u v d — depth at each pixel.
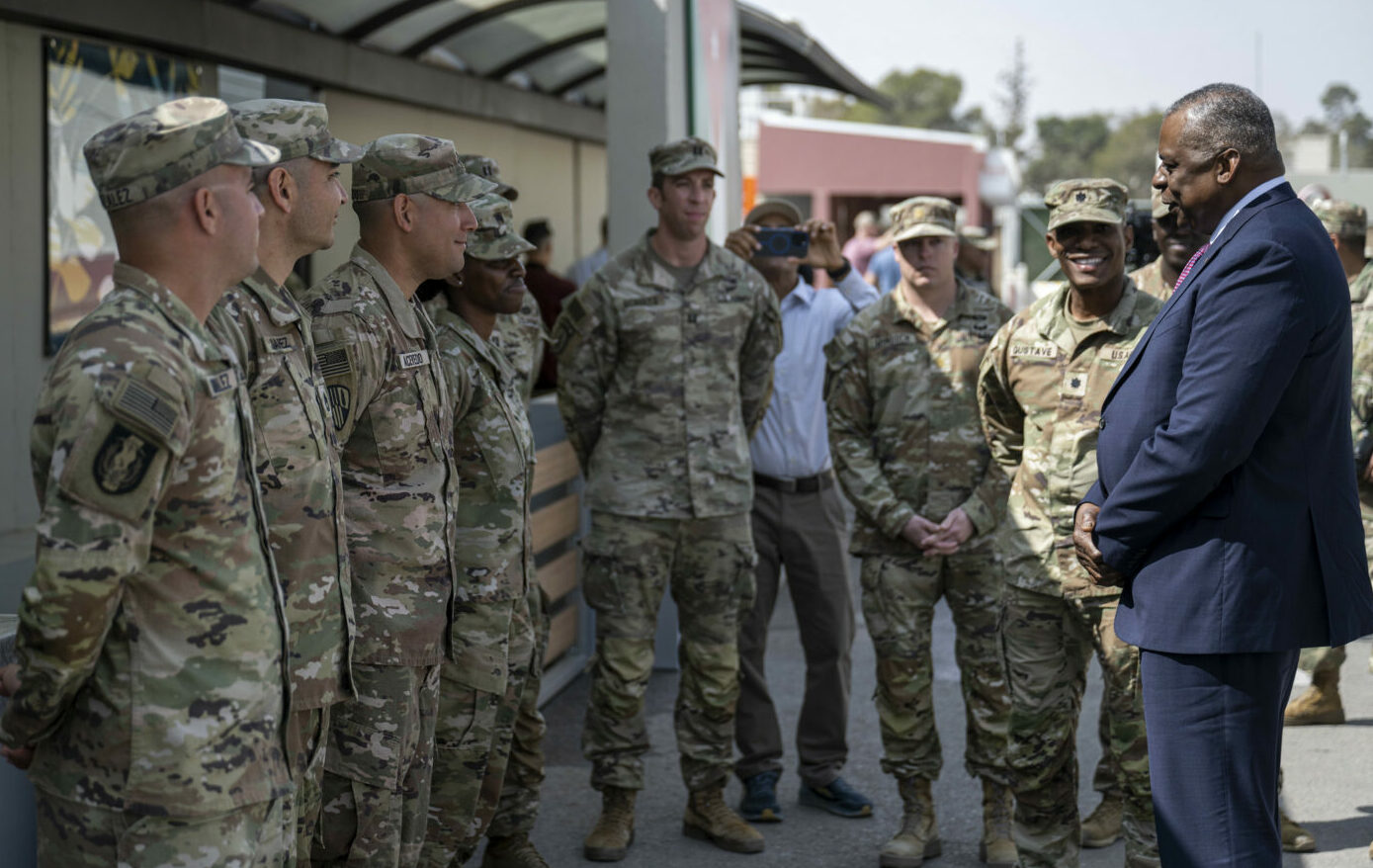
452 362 3.64
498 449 3.70
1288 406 2.93
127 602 2.20
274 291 2.69
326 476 2.73
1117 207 3.70
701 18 6.86
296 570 2.66
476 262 3.71
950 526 4.36
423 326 3.25
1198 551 2.96
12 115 6.45
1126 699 3.66
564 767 5.25
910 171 24.27
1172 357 3.08
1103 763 4.59
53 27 6.63
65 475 2.07
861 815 4.77
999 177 24.47
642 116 5.89
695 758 4.50
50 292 6.77
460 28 9.07
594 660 4.46
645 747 4.45
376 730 3.07
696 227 4.41
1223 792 2.98
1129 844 3.75
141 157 2.20
